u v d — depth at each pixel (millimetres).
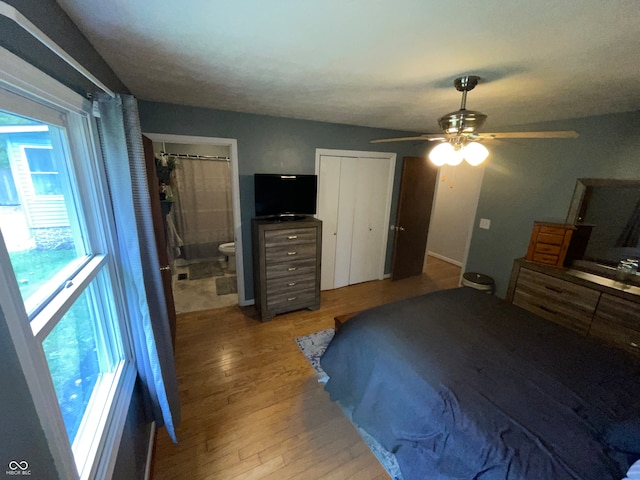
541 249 2676
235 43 1206
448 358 1511
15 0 656
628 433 1013
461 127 1673
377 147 3750
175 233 4453
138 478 1310
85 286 976
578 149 2623
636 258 2318
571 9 889
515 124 3076
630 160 2324
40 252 898
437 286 4195
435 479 1200
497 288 3447
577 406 1221
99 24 1043
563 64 1361
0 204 729
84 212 1136
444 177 5375
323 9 928
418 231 4395
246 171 3010
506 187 3246
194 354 2500
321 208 3643
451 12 929
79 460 873
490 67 1431
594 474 951
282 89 1936
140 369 1483
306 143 3258
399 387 1470
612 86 1667
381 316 1953
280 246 2916
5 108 664
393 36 1121
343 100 2215
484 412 1191
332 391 1958
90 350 1168
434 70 1494
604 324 2193
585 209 2588
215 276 4301
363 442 1733
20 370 588
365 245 4156
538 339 1694
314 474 1540
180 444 1679
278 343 2688
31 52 730
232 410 1927
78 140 1082
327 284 3988
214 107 2633
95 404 1091
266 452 1650
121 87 1816
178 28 1077
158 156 4098
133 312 1390
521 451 1033
